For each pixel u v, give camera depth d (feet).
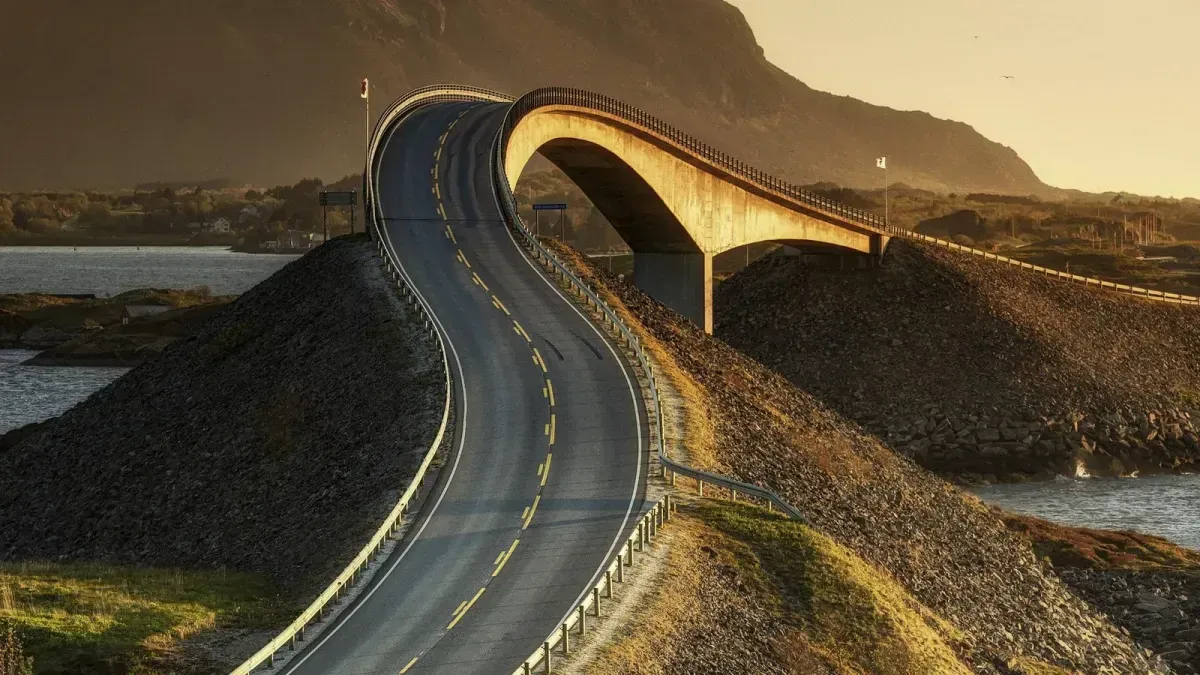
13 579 135.33
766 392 237.86
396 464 167.94
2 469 223.30
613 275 279.90
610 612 123.44
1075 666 164.45
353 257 255.91
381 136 316.40
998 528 223.92
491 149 313.12
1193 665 179.52
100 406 236.02
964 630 159.74
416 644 116.26
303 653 114.83
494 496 157.28
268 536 161.07
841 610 140.67
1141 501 295.69
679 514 153.69
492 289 238.68
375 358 206.80
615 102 347.77
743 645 125.39
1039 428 341.82
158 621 122.11
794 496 175.83
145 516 183.73
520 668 104.88
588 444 175.01
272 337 233.96
